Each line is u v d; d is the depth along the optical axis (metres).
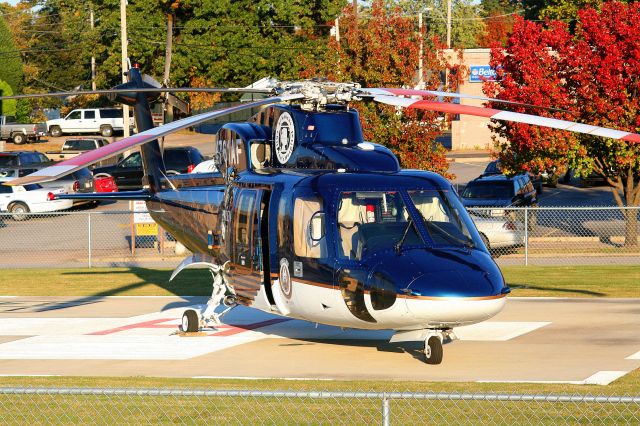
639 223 138.50
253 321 72.62
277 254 58.44
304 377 51.88
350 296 53.59
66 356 60.03
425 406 43.38
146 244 131.62
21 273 107.19
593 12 110.38
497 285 52.31
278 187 58.84
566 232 131.75
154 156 76.25
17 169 172.12
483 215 112.81
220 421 41.28
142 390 33.12
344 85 60.81
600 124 109.44
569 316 71.19
